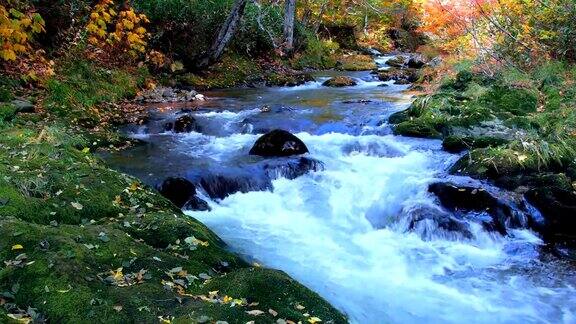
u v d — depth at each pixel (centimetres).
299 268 520
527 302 478
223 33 1427
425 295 487
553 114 912
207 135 945
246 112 1093
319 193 718
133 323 308
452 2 1409
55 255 357
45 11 1054
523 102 1015
